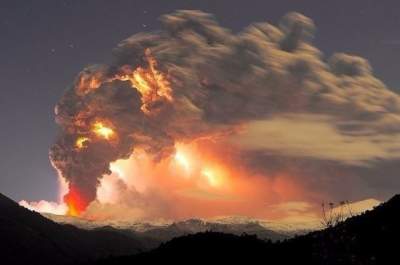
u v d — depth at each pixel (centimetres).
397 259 8362
